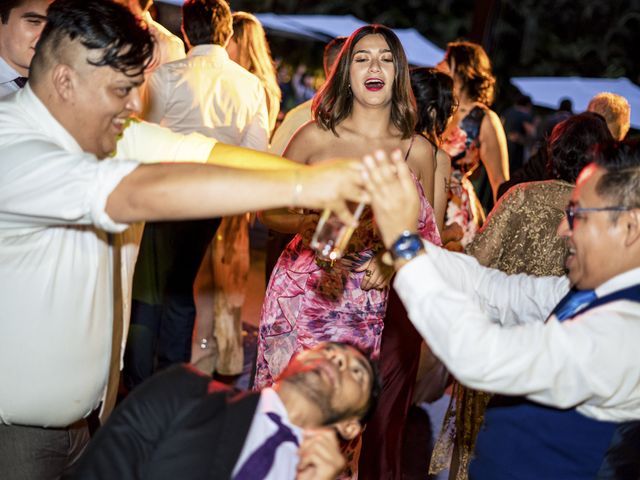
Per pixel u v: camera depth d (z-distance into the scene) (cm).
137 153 244
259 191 180
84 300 226
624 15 1315
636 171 185
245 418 186
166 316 428
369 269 322
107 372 244
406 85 334
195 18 429
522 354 176
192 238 416
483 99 507
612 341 179
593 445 192
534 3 1294
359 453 347
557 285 220
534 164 418
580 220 192
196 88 424
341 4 1309
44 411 229
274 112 495
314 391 194
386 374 351
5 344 220
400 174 180
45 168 196
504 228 327
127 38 204
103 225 194
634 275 188
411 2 1324
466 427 329
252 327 553
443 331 178
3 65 292
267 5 1277
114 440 183
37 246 217
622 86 1189
